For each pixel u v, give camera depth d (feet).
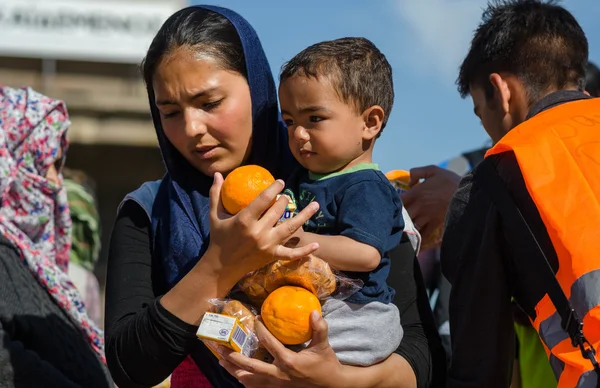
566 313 8.09
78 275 15.31
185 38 9.18
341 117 9.06
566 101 9.93
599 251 8.09
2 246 10.37
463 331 9.25
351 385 8.34
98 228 16.12
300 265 8.34
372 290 8.76
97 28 64.39
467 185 9.64
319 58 9.11
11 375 9.44
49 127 12.16
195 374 9.55
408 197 11.87
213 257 8.36
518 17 10.45
